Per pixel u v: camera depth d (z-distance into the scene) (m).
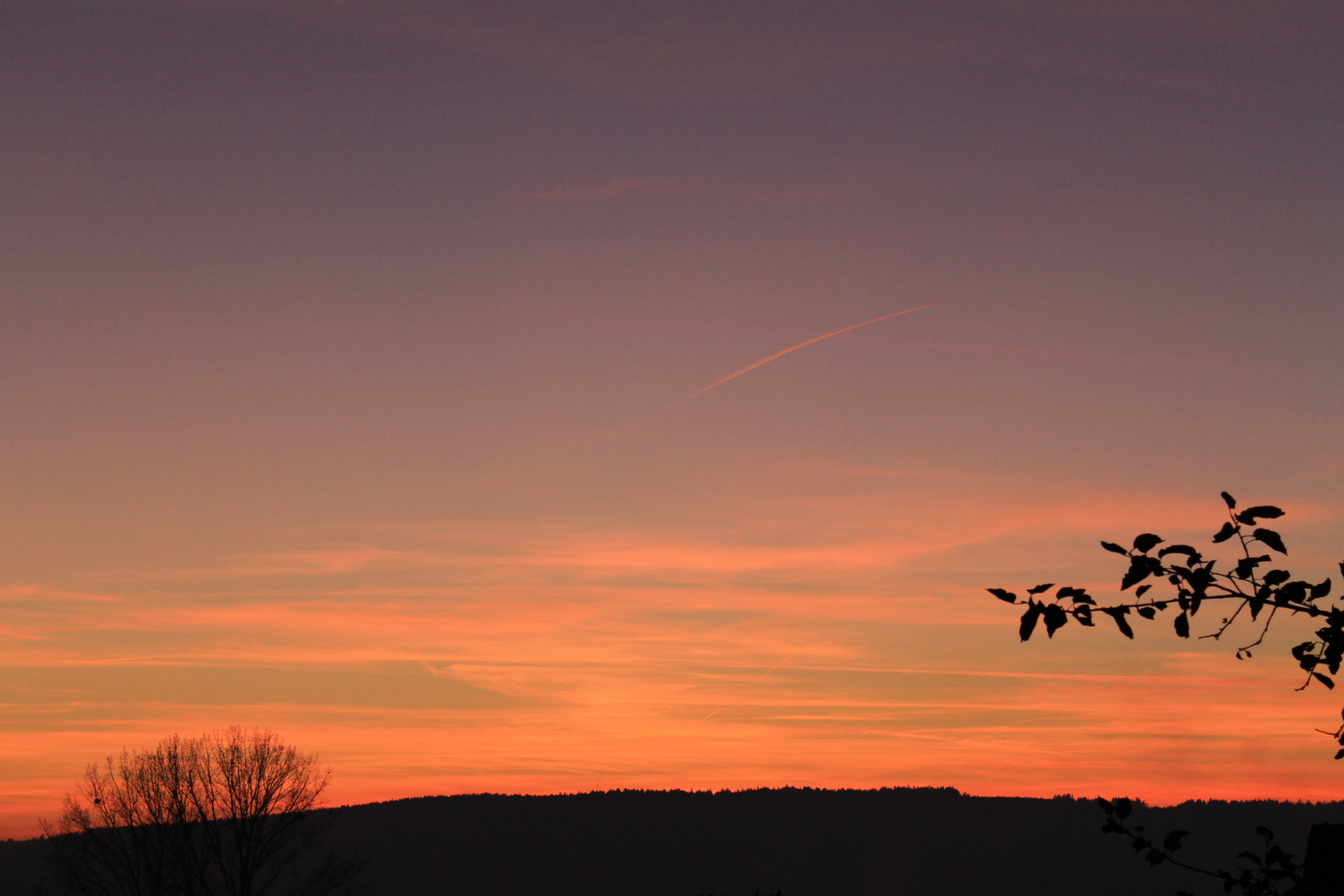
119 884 54.09
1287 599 4.80
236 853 56.75
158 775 56.22
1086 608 5.02
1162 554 4.95
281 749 59.47
